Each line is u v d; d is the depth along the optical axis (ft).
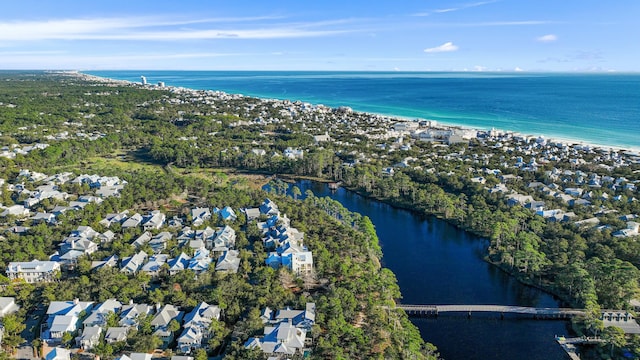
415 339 458.91
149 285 548.72
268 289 519.60
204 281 547.08
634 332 476.95
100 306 469.57
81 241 622.13
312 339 449.48
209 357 428.97
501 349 480.64
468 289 598.75
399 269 654.53
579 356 467.52
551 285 597.11
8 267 554.87
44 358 418.10
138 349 422.82
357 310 504.84
